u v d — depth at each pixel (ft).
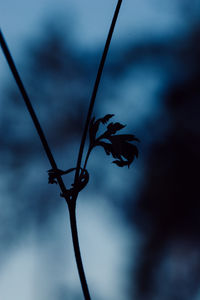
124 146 1.16
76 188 1.04
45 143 1.04
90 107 1.04
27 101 1.01
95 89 1.03
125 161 1.16
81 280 0.95
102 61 1.02
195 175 8.06
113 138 1.16
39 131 1.03
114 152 1.16
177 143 8.16
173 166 8.16
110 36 1.02
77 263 0.97
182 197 8.16
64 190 1.04
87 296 0.94
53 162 1.04
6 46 0.96
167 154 8.18
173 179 8.16
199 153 8.09
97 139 1.16
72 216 1.02
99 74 1.03
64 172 1.04
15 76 0.98
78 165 1.05
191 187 8.09
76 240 0.99
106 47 1.02
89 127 1.16
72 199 1.03
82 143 1.06
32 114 1.02
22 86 0.99
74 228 1.01
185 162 8.13
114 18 1.02
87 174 1.05
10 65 0.97
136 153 1.16
